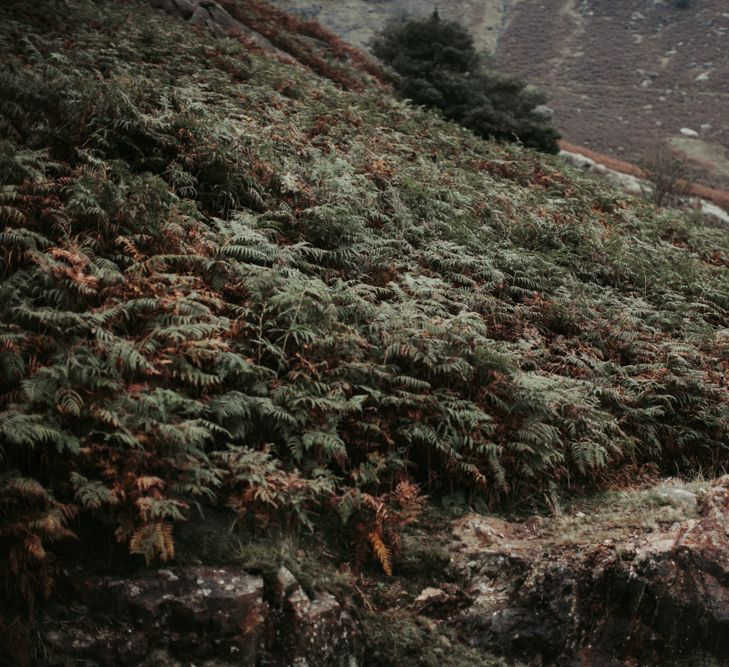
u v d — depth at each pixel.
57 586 4.86
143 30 16.89
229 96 14.48
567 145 38.34
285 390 6.53
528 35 108.56
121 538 5.02
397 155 14.52
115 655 4.73
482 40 107.81
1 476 4.89
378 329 7.68
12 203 7.57
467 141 18.66
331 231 9.62
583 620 5.55
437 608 5.75
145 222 7.97
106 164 8.78
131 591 4.91
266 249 8.40
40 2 16.14
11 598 4.71
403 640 5.43
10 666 4.49
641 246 13.92
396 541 6.02
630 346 9.91
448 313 8.49
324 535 5.94
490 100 24.84
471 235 11.18
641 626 5.57
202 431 5.55
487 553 6.00
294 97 16.81
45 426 5.10
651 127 79.94
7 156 7.93
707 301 12.34
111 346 5.93
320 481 5.94
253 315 7.24
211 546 5.36
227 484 5.82
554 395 7.61
